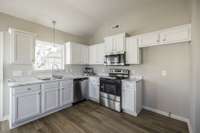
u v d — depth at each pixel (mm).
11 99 2092
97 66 4336
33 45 2727
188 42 2295
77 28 3881
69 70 4027
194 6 1743
